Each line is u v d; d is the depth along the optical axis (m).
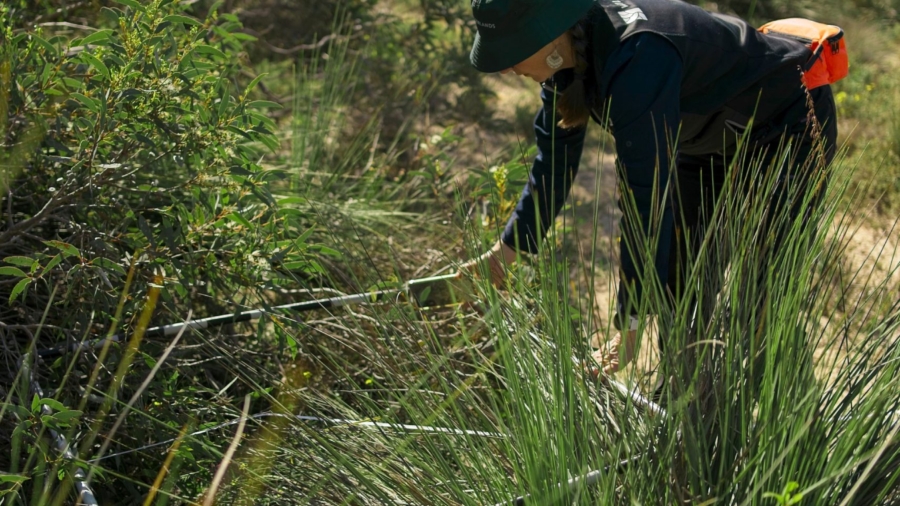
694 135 2.20
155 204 2.44
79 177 2.09
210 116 2.15
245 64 3.60
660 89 1.80
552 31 1.81
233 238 2.16
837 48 2.22
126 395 1.98
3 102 2.01
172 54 2.11
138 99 2.04
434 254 2.97
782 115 2.14
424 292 2.22
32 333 2.09
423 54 5.05
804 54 2.11
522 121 5.19
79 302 2.03
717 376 1.53
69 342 2.02
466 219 1.93
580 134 2.21
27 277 1.89
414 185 3.70
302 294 2.68
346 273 2.86
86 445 1.54
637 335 1.55
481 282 1.88
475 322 2.31
